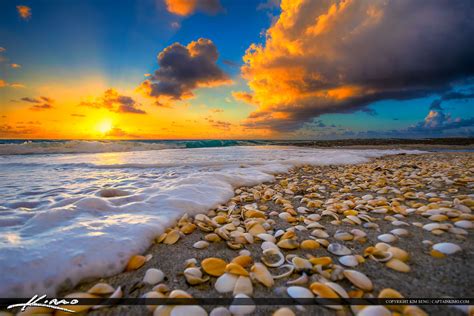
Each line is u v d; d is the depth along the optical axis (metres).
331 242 1.93
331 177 5.51
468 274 1.37
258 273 1.43
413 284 1.31
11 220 2.19
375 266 1.51
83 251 1.56
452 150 18.44
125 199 3.02
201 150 16.36
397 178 4.84
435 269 1.44
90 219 2.25
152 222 2.19
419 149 19.81
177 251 1.84
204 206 2.92
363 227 2.21
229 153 13.17
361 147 22.58
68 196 3.32
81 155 11.39
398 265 1.48
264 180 4.96
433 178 4.55
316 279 1.38
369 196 3.32
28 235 1.83
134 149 15.92
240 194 3.84
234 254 1.79
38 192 3.62
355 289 1.28
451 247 1.63
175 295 1.23
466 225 2.01
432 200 2.96
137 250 1.76
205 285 1.38
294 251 1.79
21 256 1.46
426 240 1.83
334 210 2.71
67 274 1.42
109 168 6.87
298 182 4.97
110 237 1.79
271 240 1.97
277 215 2.70
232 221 2.46
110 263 1.55
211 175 4.51
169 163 7.68
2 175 5.46
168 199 2.91
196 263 1.65
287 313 1.12
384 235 1.93
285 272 1.49
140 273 1.54
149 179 4.86
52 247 1.59
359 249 1.79
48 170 6.40
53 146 13.34
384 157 12.02
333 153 13.62
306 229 2.21
